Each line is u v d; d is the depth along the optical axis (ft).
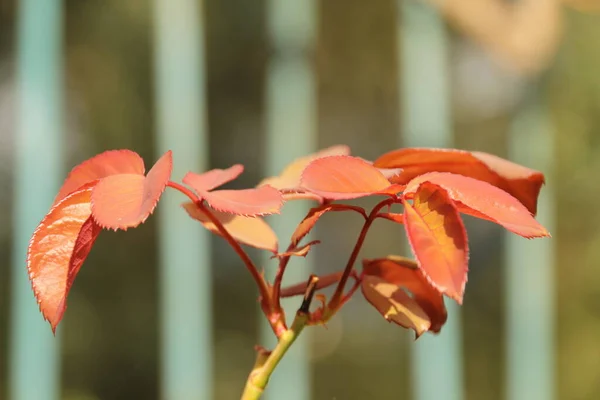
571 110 6.14
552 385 4.69
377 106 7.63
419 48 4.71
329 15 7.32
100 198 1.91
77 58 7.55
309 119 4.53
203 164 4.47
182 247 4.37
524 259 4.74
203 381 4.33
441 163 2.07
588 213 6.49
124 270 7.84
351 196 1.92
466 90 7.09
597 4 4.59
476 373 7.50
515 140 4.80
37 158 4.23
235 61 8.02
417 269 2.10
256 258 6.79
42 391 4.10
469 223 7.70
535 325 4.69
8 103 7.25
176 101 4.42
